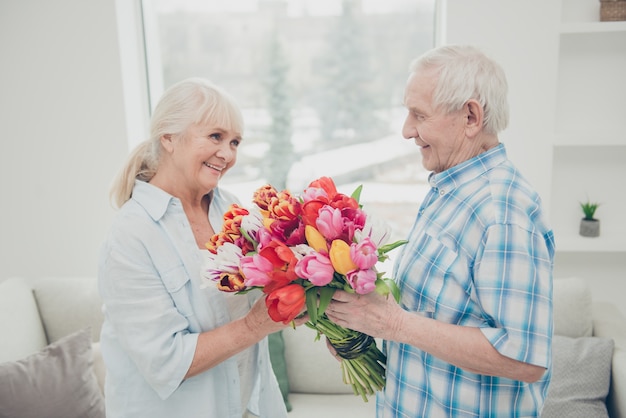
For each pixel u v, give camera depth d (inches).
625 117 91.7
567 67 91.0
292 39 108.0
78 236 99.8
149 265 47.6
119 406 50.8
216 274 41.1
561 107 92.6
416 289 45.3
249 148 112.0
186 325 48.4
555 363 73.2
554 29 85.9
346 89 109.7
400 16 105.7
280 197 41.1
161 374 46.8
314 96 110.3
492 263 40.2
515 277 39.4
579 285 82.4
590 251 95.3
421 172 110.6
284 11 106.7
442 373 45.0
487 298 40.4
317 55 108.7
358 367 50.7
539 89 88.3
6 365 71.0
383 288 39.8
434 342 41.4
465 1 86.8
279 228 39.8
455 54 43.1
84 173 97.2
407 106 45.2
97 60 92.9
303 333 87.0
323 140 112.0
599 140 85.8
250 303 57.4
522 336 39.2
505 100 43.6
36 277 101.7
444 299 43.6
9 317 78.0
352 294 40.6
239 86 109.5
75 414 71.4
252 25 107.3
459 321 43.6
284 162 112.9
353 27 107.0
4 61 93.7
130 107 96.9
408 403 47.5
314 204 39.3
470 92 42.1
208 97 49.0
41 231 100.0
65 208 98.7
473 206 42.8
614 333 78.7
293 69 109.2
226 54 108.2
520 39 87.0
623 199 93.7
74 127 95.5
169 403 50.0
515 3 86.0
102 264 48.1
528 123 89.5
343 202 39.6
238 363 56.6
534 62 87.5
